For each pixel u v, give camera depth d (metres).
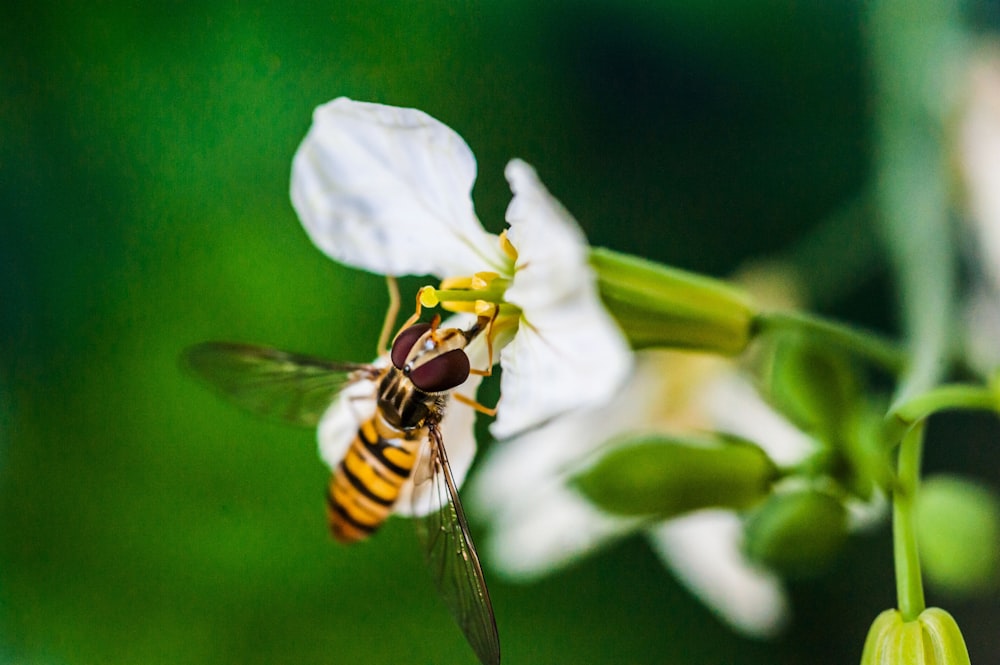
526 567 0.13
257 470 0.14
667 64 0.14
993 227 0.13
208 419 0.14
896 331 0.14
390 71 0.14
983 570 0.12
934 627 0.11
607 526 0.13
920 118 0.13
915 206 0.13
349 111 0.11
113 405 0.14
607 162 0.14
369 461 0.12
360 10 0.14
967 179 0.13
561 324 0.11
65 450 0.14
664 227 0.14
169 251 0.14
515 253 0.11
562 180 0.14
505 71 0.14
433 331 0.11
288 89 0.14
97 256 0.14
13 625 0.14
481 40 0.14
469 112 0.14
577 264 0.10
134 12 0.14
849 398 0.12
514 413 0.11
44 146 0.14
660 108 0.14
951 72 0.13
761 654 0.14
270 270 0.14
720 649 0.14
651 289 0.11
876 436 0.12
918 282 0.12
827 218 0.14
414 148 0.11
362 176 0.11
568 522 0.13
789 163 0.14
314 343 0.14
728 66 0.14
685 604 0.14
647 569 0.14
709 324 0.12
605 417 0.13
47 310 0.14
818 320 0.12
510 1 0.14
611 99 0.14
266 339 0.14
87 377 0.14
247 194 0.14
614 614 0.14
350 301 0.14
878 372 0.14
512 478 0.13
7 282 0.14
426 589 0.14
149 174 0.14
